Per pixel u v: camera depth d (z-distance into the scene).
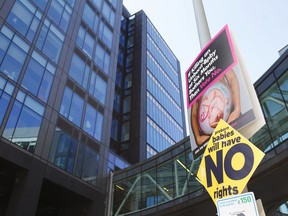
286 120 16.09
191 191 21.20
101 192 27.50
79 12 33.44
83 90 29.83
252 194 3.97
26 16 25.44
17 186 20.58
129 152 42.72
